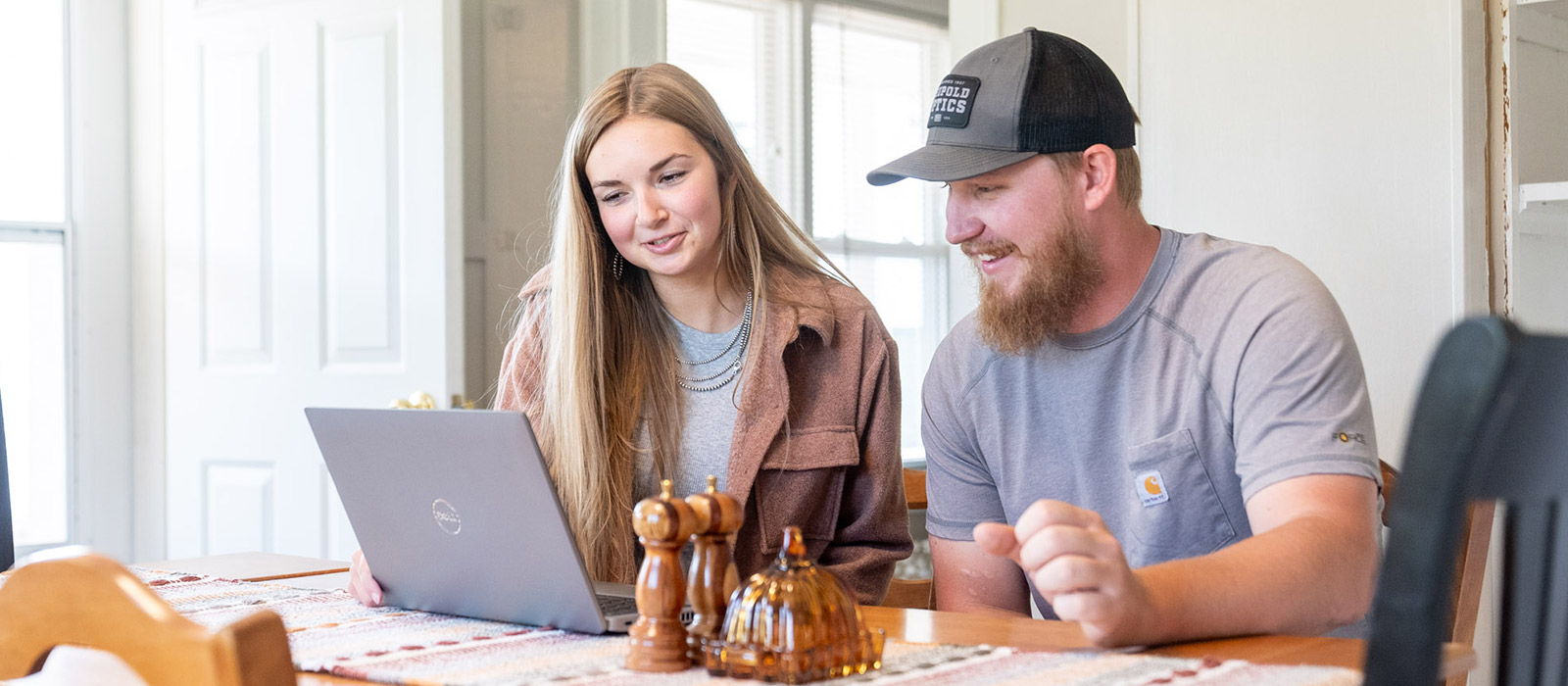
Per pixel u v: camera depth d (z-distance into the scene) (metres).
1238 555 1.11
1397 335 2.40
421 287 2.96
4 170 3.45
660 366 1.76
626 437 1.73
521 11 3.36
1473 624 1.30
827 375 1.75
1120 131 1.49
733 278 1.75
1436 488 0.54
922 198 4.84
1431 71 2.35
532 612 1.19
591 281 1.73
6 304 3.44
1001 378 1.59
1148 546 1.49
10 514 1.93
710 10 4.22
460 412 1.15
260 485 3.20
